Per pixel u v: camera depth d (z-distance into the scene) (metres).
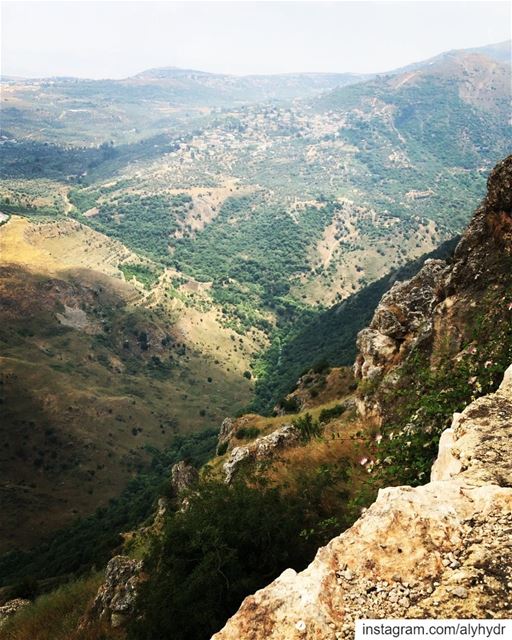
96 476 130.88
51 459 131.88
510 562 4.75
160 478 123.56
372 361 20.94
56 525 110.44
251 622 4.83
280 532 9.24
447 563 4.98
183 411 174.00
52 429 140.12
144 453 146.12
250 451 22.25
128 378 185.50
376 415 15.77
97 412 153.00
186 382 194.25
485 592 4.55
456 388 9.98
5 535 104.25
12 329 184.38
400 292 22.25
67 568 52.00
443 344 14.50
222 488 10.96
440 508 5.50
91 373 178.75
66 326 197.88
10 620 20.00
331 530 9.66
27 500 115.69
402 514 5.48
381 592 4.87
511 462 6.16
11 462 126.56
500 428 6.88
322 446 15.83
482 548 4.99
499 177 15.66
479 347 10.97
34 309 196.75
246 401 181.25
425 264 22.94
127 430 152.75
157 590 9.12
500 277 14.26
